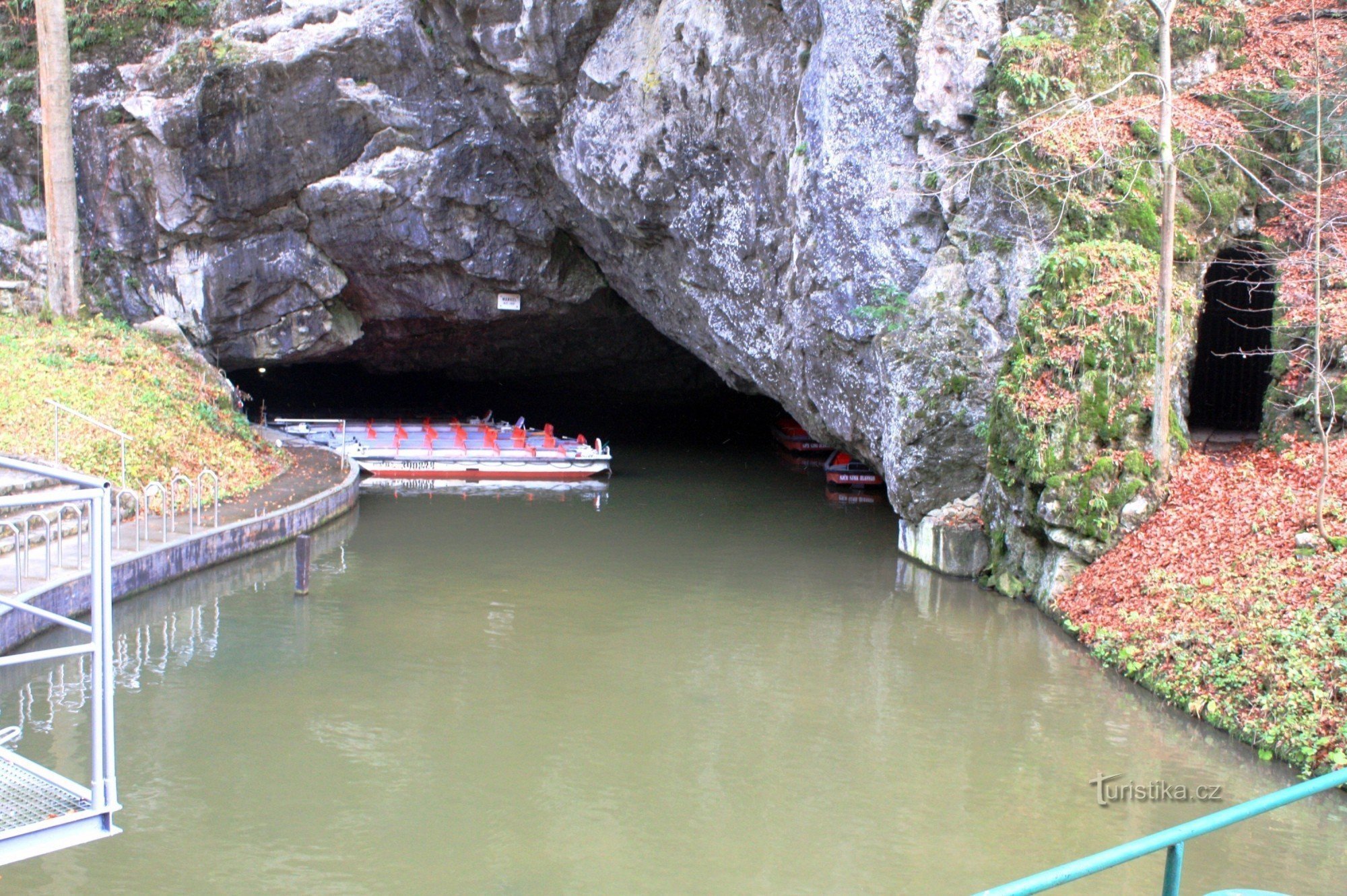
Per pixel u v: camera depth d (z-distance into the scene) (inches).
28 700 471.2
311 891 335.6
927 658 553.9
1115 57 665.6
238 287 1088.2
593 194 963.3
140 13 1006.4
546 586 687.7
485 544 803.4
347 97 992.2
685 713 481.7
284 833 369.7
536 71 935.7
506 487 1063.6
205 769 414.6
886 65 693.9
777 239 830.5
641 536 840.9
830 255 750.5
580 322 1230.3
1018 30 664.4
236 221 1060.5
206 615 608.7
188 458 847.7
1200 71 687.1
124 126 1026.7
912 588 688.4
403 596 655.8
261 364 1181.1
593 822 382.3
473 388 1573.6
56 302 1005.2
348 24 965.8
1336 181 654.5
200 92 994.7
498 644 570.3
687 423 1562.5
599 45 904.3
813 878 347.9
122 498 724.0
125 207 1059.3
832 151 727.7
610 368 1427.2
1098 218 643.5
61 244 996.6
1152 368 614.5
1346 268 595.2
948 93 671.1
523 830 375.9
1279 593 482.9
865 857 360.5
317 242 1083.9
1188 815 384.8
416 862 354.0
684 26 834.8
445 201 1042.1
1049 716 476.7
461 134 1011.9
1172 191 581.0
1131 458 602.5
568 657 552.4
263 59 976.9
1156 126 655.1
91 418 737.6
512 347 1317.7
